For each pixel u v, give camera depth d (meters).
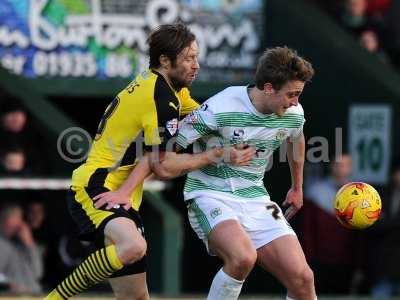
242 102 25.06
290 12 40.09
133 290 25.23
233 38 39.59
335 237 38.66
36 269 36.75
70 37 38.47
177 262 36.94
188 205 25.98
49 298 24.86
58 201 37.91
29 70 38.22
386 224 39.06
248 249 24.75
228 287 24.84
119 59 38.81
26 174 37.09
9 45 38.06
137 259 24.42
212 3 39.47
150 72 25.12
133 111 24.84
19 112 37.12
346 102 40.69
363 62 40.69
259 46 39.78
